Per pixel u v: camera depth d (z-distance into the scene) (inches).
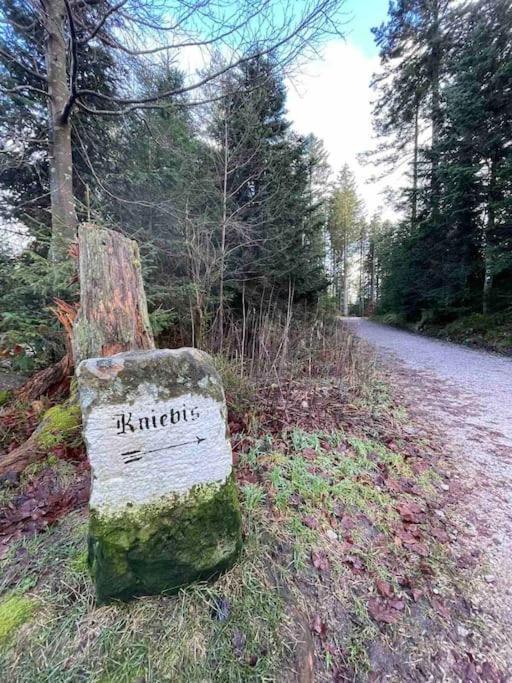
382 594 63.9
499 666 53.9
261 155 249.0
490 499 93.3
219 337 173.8
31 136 181.8
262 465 93.4
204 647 47.4
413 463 107.1
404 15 410.6
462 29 370.9
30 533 69.8
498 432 134.6
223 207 208.1
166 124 202.2
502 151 309.1
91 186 197.8
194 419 55.0
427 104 458.3
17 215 189.8
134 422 51.1
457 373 231.6
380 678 52.4
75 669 44.7
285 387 153.9
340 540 72.8
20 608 52.2
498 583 67.9
